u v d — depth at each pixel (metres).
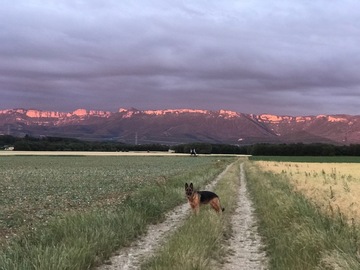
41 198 20.89
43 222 13.62
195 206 15.38
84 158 93.69
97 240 9.93
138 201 16.45
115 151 158.62
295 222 11.12
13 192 23.75
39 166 58.03
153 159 92.69
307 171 48.09
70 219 11.56
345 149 138.12
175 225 14.14
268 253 9.92
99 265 9.10
